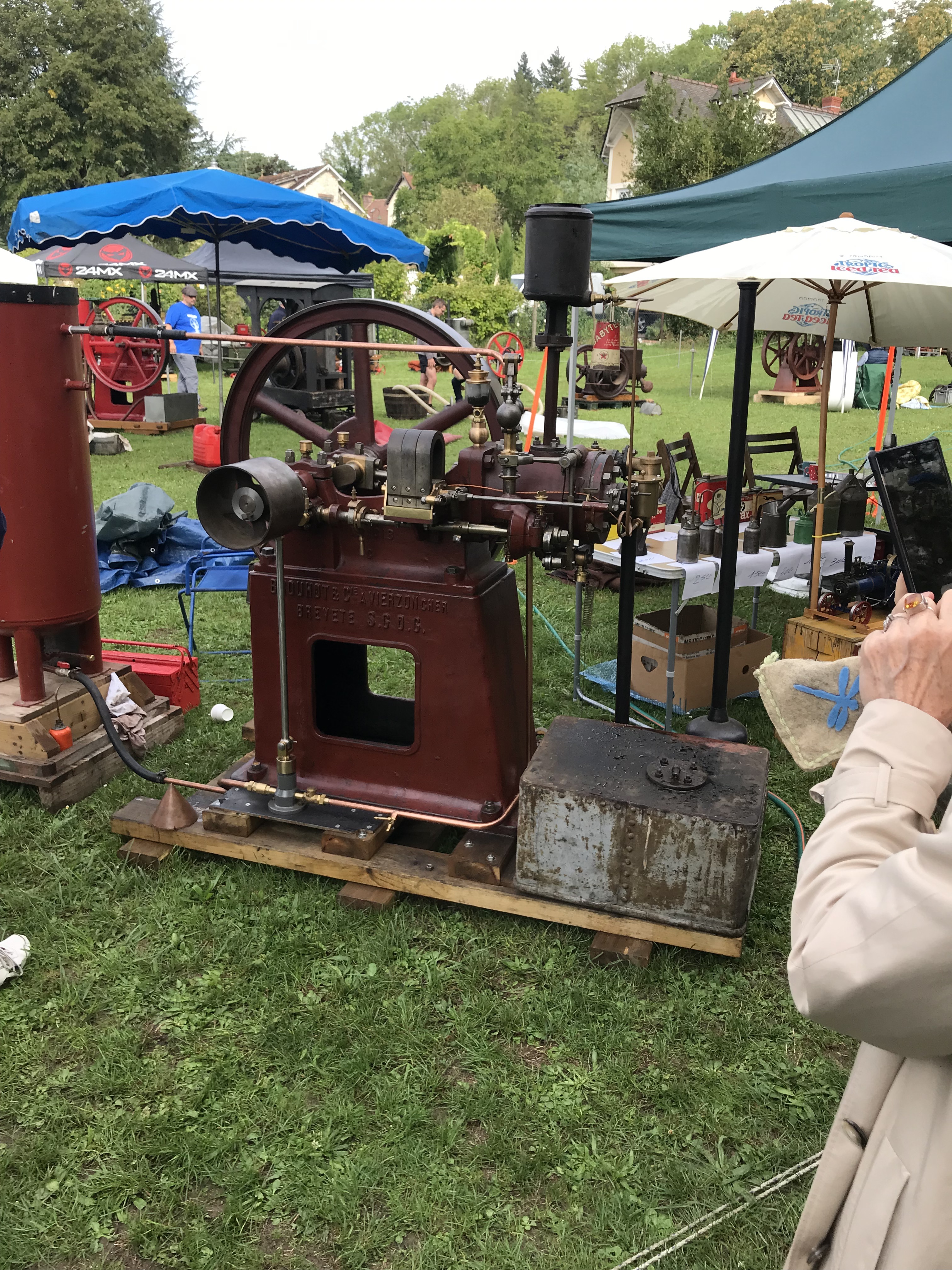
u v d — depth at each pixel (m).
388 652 5.20
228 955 2.74
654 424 13.31
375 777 3.12
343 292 12.52
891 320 5.23
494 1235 1.92
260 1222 1.96
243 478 2.65
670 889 2.60
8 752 3.48
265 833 3.15
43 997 2.58
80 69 35.50
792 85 64.88
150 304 15.54
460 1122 2.17
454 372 3.10
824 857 0.77
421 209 55.50
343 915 2.89
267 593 3.07
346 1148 2.12
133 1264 1.88
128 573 6.28
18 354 3.21
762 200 5.07
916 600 0.83
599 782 2.68
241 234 10.05
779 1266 1.85
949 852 0.65
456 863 2.86
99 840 3.28
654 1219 1.95
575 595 6.09
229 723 4.23
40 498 3.35
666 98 21.36
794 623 4.45
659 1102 2.24
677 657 4.31
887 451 0.95
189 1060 2.37
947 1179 0.73
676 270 3.79
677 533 4.72
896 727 0.78
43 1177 2.05
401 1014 2.50
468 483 2.85
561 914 2.74
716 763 2.81
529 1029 2.45
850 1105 0.85
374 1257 1.88
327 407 13.05
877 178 4.70
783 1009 2.56
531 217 2.69
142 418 13.07
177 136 38.31
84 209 8.16
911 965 0.65
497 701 2.95
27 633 3.47
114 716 3.79
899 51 67.19
